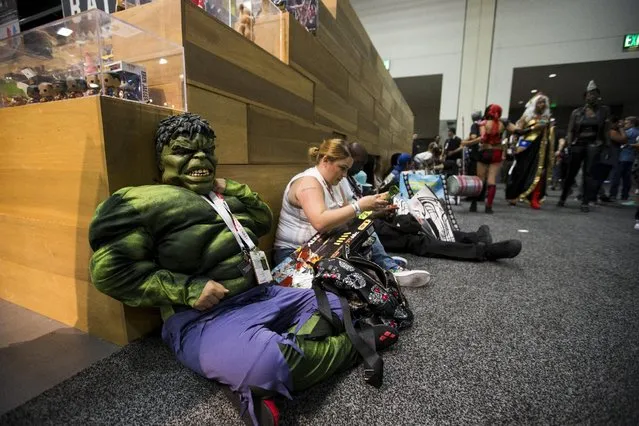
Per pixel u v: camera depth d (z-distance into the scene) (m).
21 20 1.56
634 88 9.13
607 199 4.83
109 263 0.71
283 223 1.43
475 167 4.64
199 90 1.17
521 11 6.98
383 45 8.20
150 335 1.04
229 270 0.88
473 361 0.94
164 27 1.10
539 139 4.06
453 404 0.77
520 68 7.32
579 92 9.81
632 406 0.76
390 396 0.79
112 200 0.77
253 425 0.66
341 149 1.29
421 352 0.99
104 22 0.96
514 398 0.79
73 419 0.70
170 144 0.89
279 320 0.89
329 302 0.92
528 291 1.48
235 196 1.04
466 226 3.03
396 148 5.48
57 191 0.98
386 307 1.03
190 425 0.69
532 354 0.98
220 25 1.25
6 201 1.11
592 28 6.59
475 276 1.68
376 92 3.81
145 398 0.77
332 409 0.75
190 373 0.86
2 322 1.08
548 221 3.28
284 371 0.68
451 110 7.86
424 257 2.02
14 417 0.69
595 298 1.41
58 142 0.94
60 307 1.08
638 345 1.03
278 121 1.72
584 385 0.84
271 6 1.71
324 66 2.28
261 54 1.53
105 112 0.85
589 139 3.86
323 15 2.22
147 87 1.10
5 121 1.03
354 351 0.87
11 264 1.17
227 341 0.72
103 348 0.96
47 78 1.08
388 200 1.36
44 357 0.91
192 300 0.77
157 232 0.80
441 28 7.63
